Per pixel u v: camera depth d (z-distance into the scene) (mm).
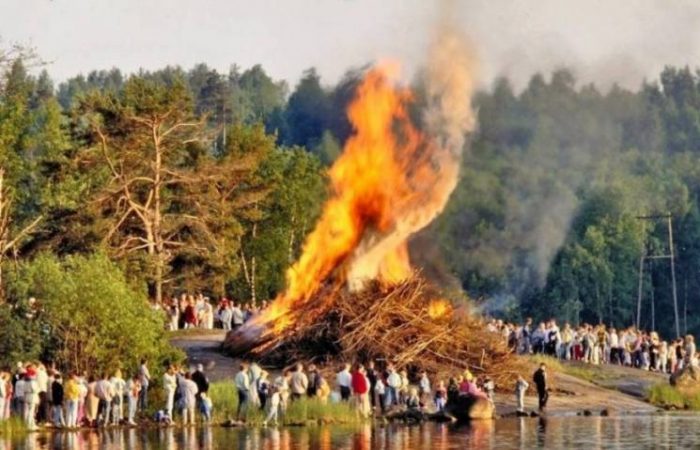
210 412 112625
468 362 130875
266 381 114812
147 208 179625
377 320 129250
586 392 137125
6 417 106125
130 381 110938
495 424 114125
